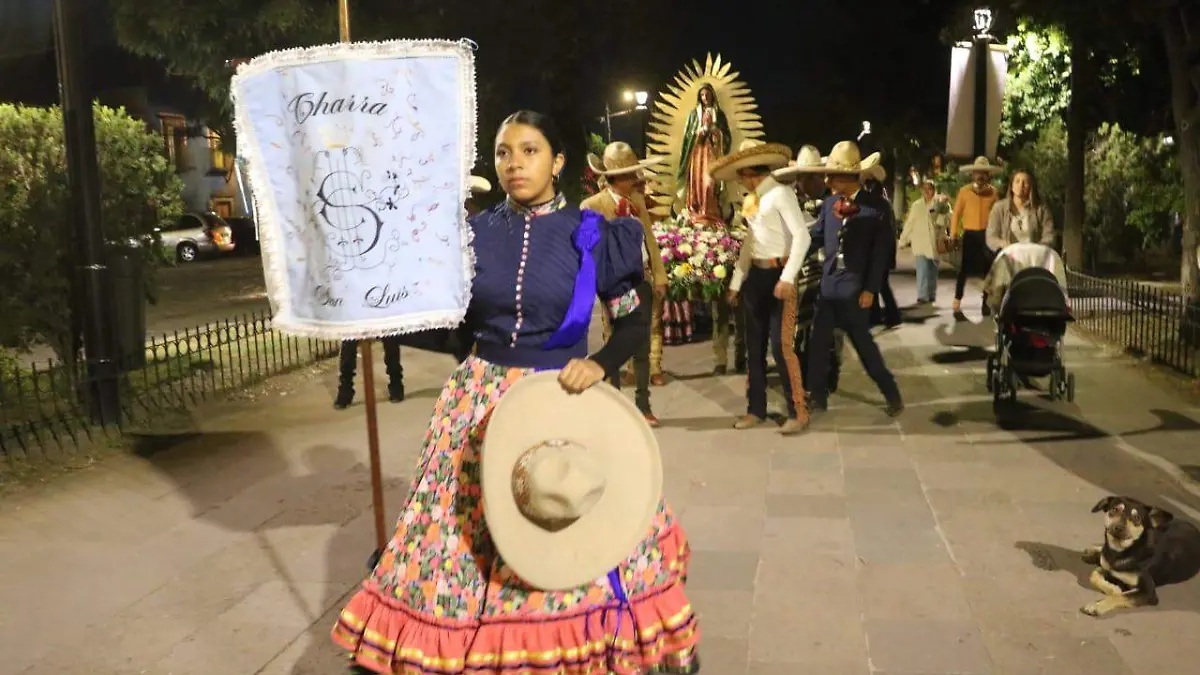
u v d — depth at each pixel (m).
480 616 3.08
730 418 7.79
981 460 6.47
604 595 3.12
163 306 17.20
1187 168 10.67
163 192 10.11
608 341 3.32
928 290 13.99
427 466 3.26
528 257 3.31
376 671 3.12
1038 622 4.18
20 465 6.60
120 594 4.68
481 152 15.49
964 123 10.91
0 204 8.32
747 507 5.71
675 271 9.13
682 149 11.23
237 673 3.93
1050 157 19.56
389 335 3.29
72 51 7.38
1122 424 7.24
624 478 3.15
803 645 4.03
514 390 3.10
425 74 3.25
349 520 5.64
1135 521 4.28
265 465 6.74
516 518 3.01
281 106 3.30
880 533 5.23
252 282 21.45
